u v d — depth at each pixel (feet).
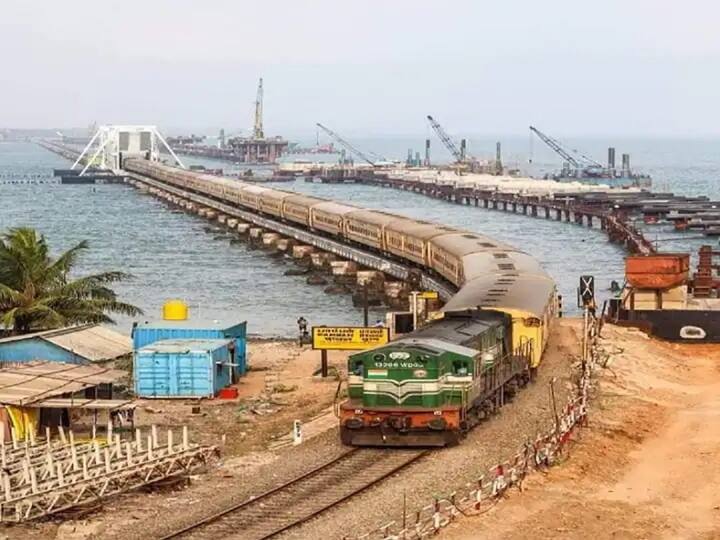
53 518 128.57
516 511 129.49
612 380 204.64
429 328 175.63
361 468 145.79
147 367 204.95
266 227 597.52
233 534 120.98
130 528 124.26
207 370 204.44
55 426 169.27
